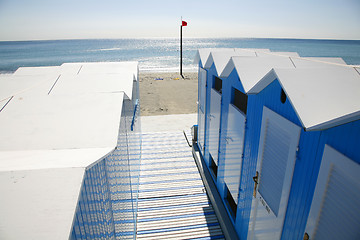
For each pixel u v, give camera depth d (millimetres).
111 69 7555
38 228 1492
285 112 3217
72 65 7898
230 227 5441
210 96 7027
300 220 2934
